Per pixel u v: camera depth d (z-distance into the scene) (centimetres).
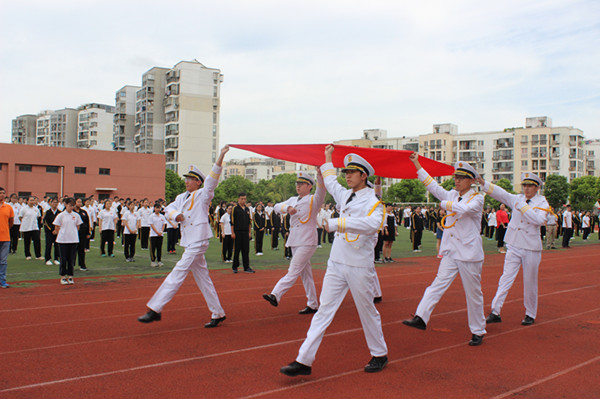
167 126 7731
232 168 15275
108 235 1521
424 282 1090
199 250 632
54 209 1319
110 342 577
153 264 1279
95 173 4819
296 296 903
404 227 3909
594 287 1059
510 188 6869
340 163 717
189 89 7625
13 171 4347
